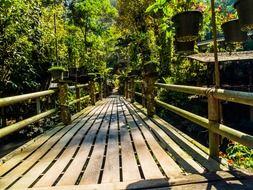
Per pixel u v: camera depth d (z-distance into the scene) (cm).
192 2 361
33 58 840
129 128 525
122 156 326
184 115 380
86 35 1739
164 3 324
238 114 1631
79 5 1641
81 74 1148
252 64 1708
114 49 2948
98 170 280
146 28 1648
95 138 446
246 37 341
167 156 314
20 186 246
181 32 325
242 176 231
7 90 725
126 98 1573
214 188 211
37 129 709
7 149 611
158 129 489
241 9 237
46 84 890
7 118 765
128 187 224
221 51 1848
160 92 1341
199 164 278
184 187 217
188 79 1576
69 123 607
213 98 285
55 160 330
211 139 298
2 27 645
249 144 213
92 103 1130
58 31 1101
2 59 676
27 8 706
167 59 1530
